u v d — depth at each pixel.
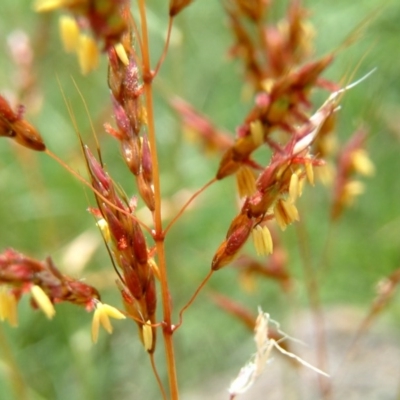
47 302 0.09
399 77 0.27
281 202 0.10
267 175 0.10
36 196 0.22
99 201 0.10
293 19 0.16
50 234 0.22
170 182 0.21
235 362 0.24
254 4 0.16
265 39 0.16
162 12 0.24
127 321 0.25
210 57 0.30
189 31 0.28
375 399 0.20
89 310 0.10
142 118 0.11
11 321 0.10
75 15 0.09
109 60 0.10
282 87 0.10
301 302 0.25
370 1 0.24
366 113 0.19
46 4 0.09
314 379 0.21
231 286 0.26
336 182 0.16
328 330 0.23
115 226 0.10
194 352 0.25
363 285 0.26
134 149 0.10
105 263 0.23
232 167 0.10
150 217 0.19
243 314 0.16
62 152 0.25
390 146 0.28
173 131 0.22
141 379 0.24
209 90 0.30
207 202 0.26
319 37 0.24
